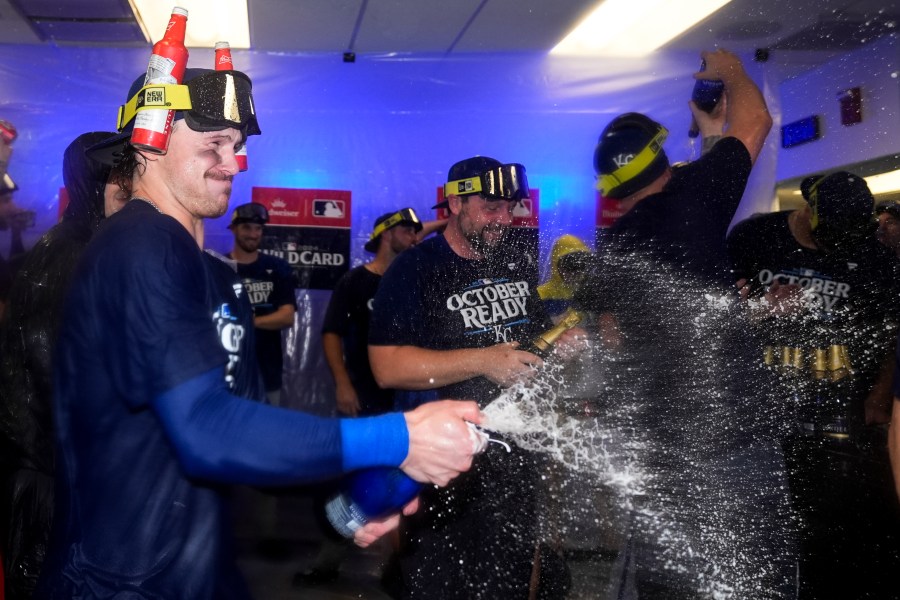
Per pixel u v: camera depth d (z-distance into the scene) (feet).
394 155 16.48
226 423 3.46
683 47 15.55
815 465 7.92
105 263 3.64
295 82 15.93
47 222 14.94
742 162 6.28
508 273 6.87
